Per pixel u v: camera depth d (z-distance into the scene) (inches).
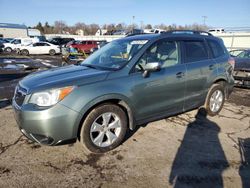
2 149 153.7
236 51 481.4
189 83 188.4
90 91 138.6
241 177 132.7
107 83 145.6
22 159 142.7
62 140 135.6
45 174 129.4
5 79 402.6
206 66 201.9
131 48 171.2
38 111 129.4
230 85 229.1
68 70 163.9
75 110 133.9
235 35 1163.3
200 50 203.6
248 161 148.6
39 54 1050.1
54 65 636.1
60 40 1411.2
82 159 144.2
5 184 120.7
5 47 1087.0
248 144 170.2
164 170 136.4
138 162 143.2
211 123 205.2
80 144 160.2
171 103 179.8
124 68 155.2
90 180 126.0
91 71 155.3
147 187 122.1
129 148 158.6
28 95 134.9
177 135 179.9
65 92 132.9
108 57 175.3
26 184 121.3
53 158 144.4
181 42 189.9
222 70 216.1
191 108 201.3
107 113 148.1
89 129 143.0
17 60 761.0
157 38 175.0
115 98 147.1
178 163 143.7
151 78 162.6
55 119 130.3
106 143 151.9
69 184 122.5
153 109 169.2
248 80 324.2
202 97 205.8
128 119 160.7
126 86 151.5
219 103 223.3
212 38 219.3
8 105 242.8
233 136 182.2
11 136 171.5
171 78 174.4
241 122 210.8
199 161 146.6
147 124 196.7
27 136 139.5
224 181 128.8
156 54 171.6
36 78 150.9
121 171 134.1
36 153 149.4
